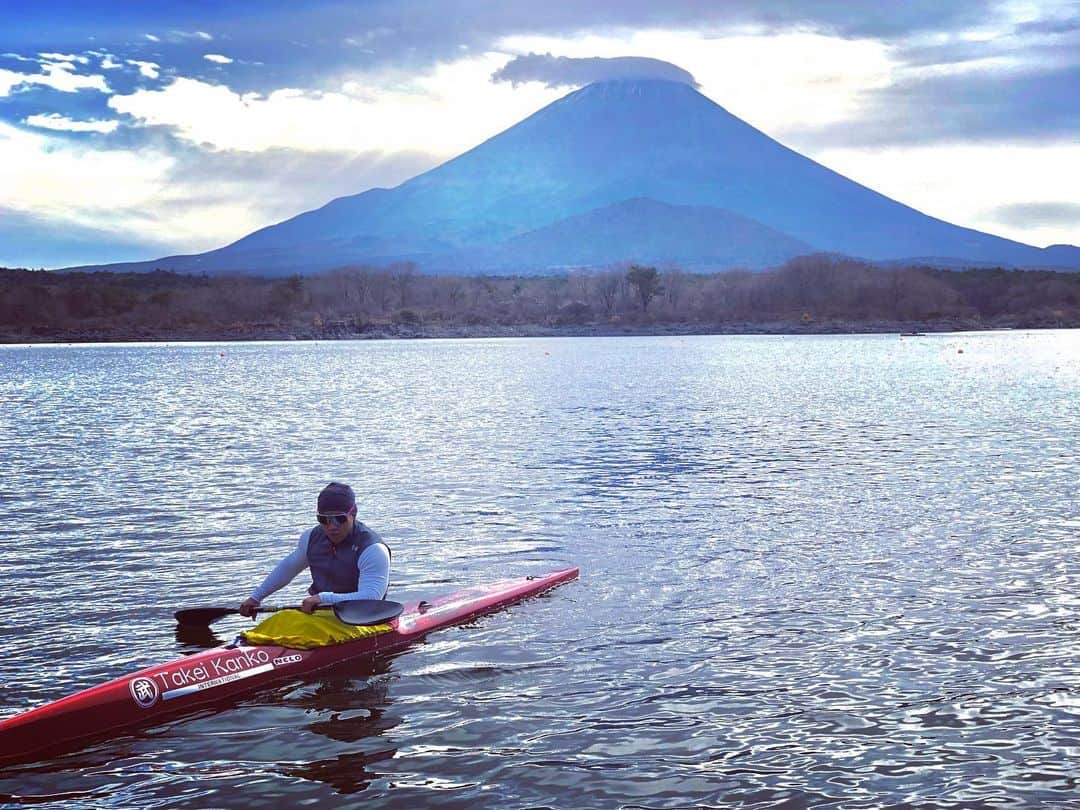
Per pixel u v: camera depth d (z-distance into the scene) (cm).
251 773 730
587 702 847
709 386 4869
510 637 1018
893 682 877
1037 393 4278
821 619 1055
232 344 14300
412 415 3397
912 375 5712
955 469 2058
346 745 775
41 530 1523
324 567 995
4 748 760
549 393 4431
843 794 682
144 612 1106
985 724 790
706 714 817
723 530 1495
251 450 2466
